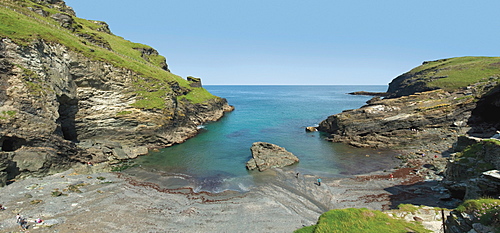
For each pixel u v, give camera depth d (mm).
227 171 41094
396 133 58281
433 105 61844
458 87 88875
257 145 47688
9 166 32406
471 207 15664
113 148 48062
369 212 22422
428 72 126250
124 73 56219
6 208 26016
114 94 53094
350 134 60688
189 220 25922
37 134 36344
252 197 31625
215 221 25766
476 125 60094
